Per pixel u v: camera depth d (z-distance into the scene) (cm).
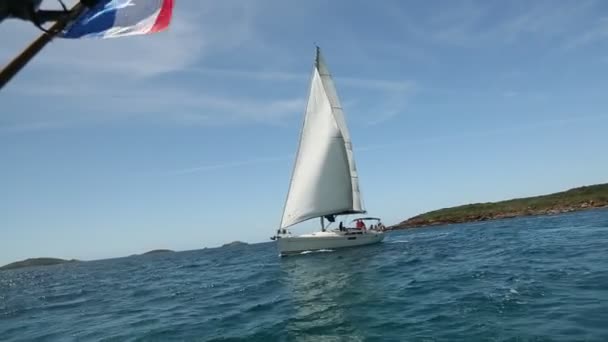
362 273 2545
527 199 11706
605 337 996
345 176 4300
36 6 327
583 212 8406
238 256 6862
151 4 460
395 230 11744
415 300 1619
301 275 2775
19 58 332
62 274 8988
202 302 2177
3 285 6662
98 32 445
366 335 1215
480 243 4003
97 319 2039
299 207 4156
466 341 1073
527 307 1331
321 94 4262
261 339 1287
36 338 1728
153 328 1636
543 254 2625
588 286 1530
